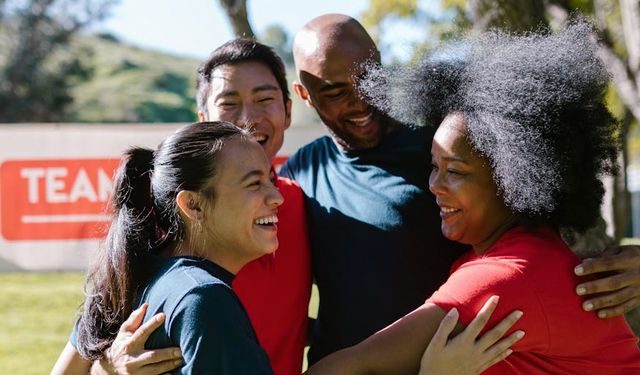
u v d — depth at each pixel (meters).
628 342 2.65
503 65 2.68
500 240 2.64
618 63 6.22
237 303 2.36
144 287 2.50
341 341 3.23
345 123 3.24
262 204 2.55
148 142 8.02
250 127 3.24
